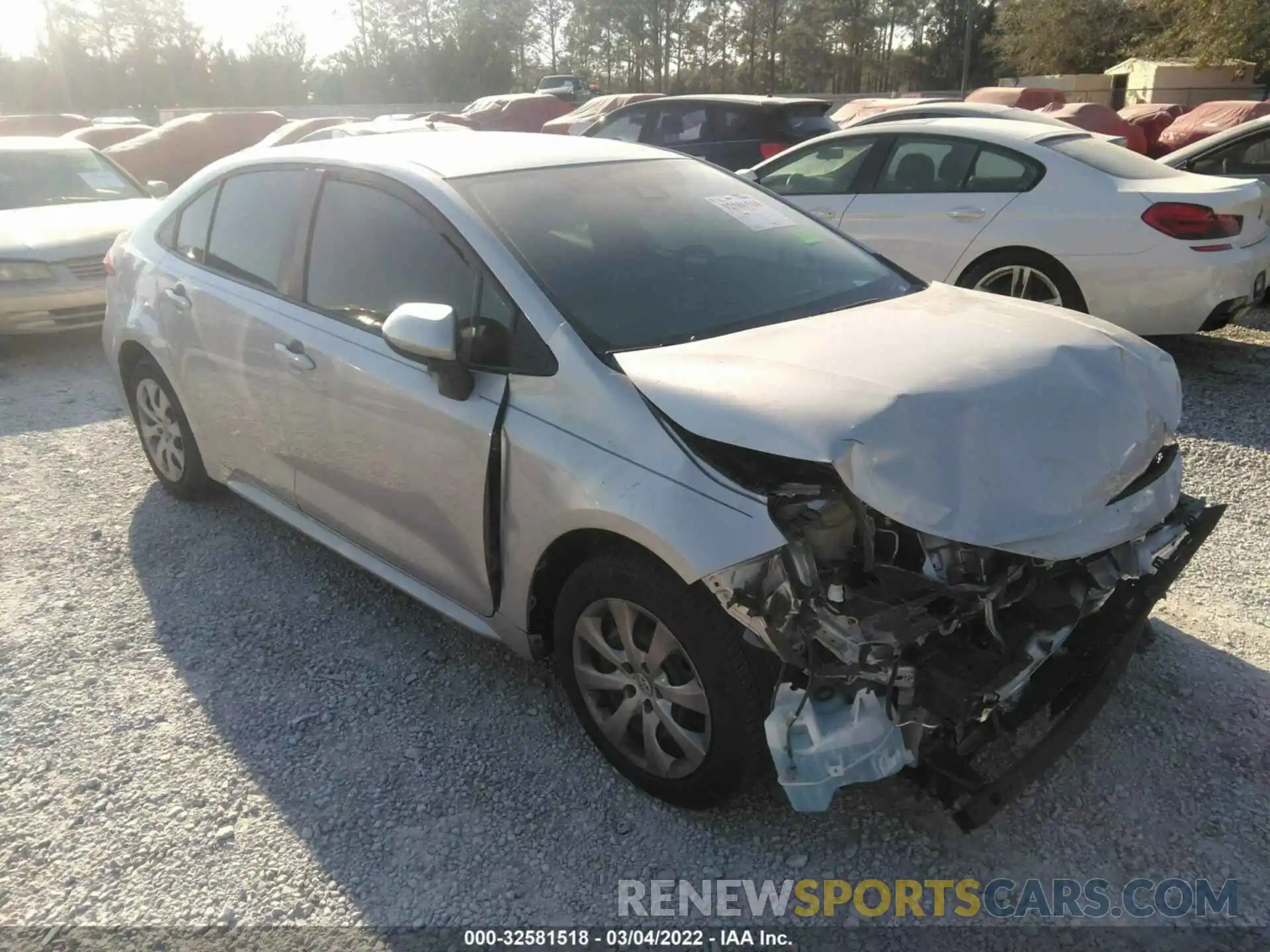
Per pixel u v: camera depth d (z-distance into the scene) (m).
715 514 2.32
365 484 3.31
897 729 2.26
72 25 56.41
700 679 2.45
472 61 63.47
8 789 2.87
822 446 2.21
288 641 3.58
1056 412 2.43
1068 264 6.02
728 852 2.59
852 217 6.95
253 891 2.51
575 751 2.97
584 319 2.79
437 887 2.51
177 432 4.54
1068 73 43.62
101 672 3.42
